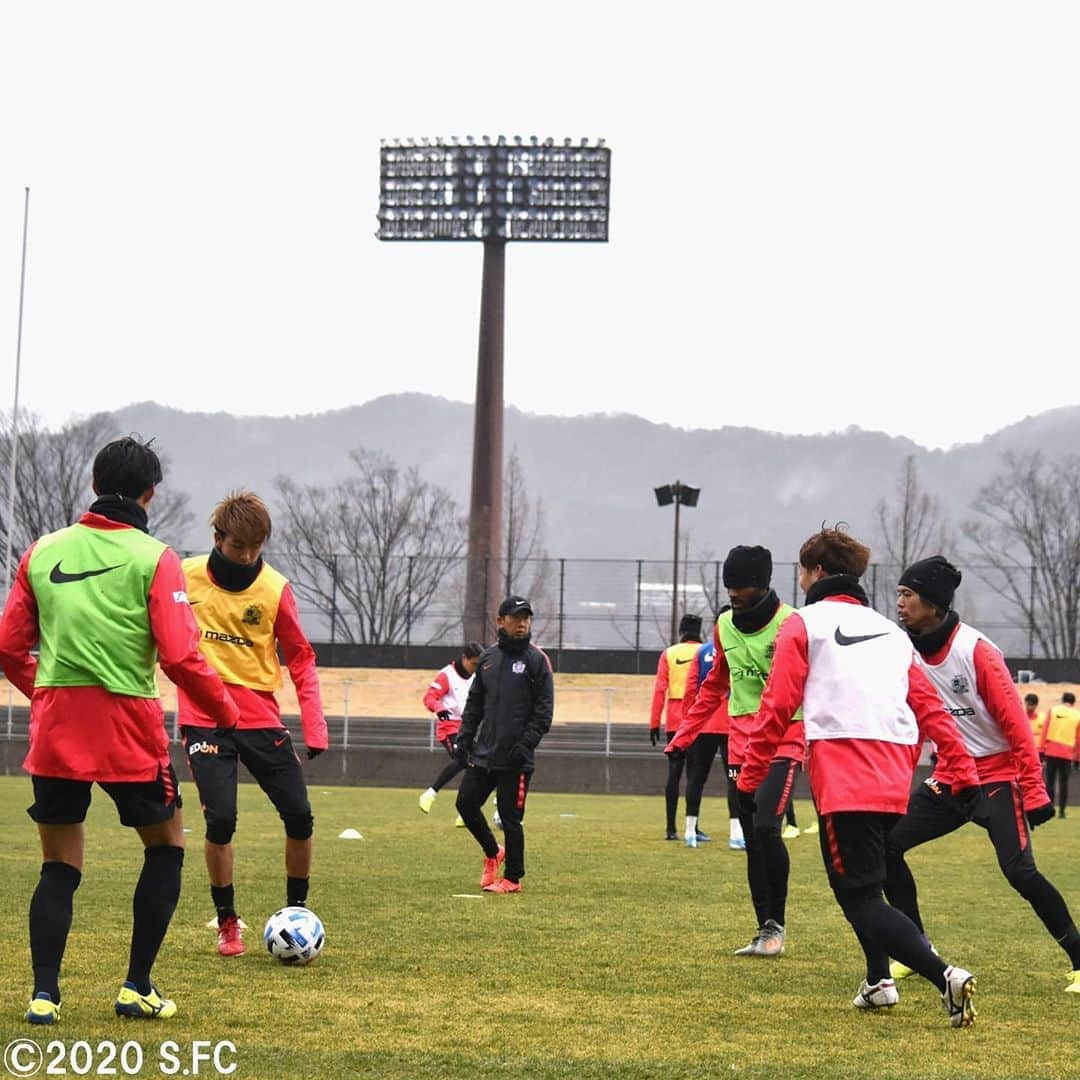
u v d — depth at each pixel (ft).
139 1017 34.50
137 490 34.81
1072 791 160.86
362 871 70.64
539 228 389.80
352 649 367.86
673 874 70.69
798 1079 30.30
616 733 283.18
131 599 33.53
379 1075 29.86
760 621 51.47
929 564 42.52
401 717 315.37
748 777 38.81
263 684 45.52
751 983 41.55
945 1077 30.76
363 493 576.61
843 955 46.75
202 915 52.26
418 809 124.47
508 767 62.08
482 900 59.47
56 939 33.65
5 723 247.70
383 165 391.24
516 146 389.39
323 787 165.68
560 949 46.80
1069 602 457.27
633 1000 38.63
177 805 34.96
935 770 43.50
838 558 40.34
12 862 69.56
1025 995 41.11
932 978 35.91
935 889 68.18
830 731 37.32
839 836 37.01
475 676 63.67
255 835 89.25
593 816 119.34
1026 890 41.75
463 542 513.45
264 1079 29.45
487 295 389.19
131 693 33.45
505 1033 34.17
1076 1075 31.35
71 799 33.65
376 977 41.06
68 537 34.12
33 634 34.45
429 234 391.24
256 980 40.04
